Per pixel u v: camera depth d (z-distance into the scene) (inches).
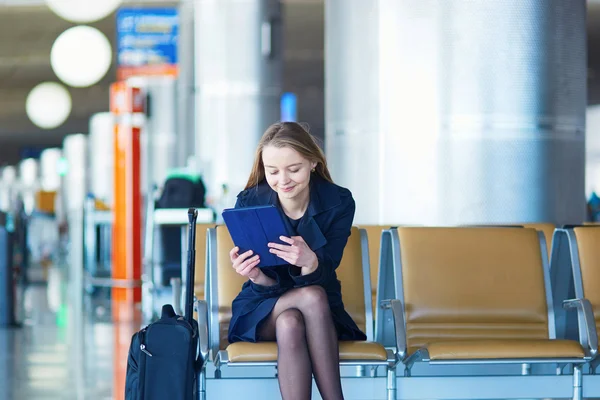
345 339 174.4
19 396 247.4
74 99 1346.0
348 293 190.4
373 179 288.0
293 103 1210.6
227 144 545.3
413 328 192.4
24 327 386.0
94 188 1015.0
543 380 186.4
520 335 194.9
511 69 272.5
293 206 173.3
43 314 430.9
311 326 165.2
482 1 271.4
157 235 433.7
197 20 551.8
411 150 279.6
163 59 819.4
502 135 273.7
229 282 187.6
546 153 277.0
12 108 1413.6
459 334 192.9
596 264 199.0
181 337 164.9
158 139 826.2
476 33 271.9
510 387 185.6
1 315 390.9
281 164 167.6
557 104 277.9
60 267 773.3
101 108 1425.9
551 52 275.4
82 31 620.4
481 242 197.6
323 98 1433.3
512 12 271.6
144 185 830.5
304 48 1027.3
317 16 861.2
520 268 197.3
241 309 173.0
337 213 173.5
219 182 544.4
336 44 301.3
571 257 199.5
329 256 170.4
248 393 177.6
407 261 194.4
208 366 177.3
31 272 709.3
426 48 276.2
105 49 623.8
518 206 274.8
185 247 227.3
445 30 273.9
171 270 429.7
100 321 405.7
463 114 273.6
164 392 163.6
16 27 890.7
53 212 885.2
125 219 544.1
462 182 274.1
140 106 545.3
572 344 180.9
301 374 162.2
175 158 829.2
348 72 295.9
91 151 1029.8
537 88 274.1
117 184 543.5
